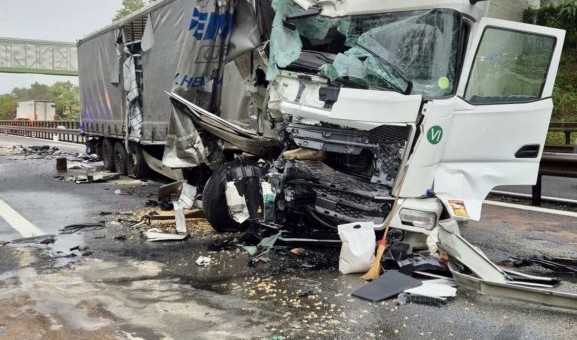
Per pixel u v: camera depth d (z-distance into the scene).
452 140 5.02
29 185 10.83
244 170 5.91
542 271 5.07
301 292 4.27
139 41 10.33
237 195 5.82
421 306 3.99
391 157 4.93
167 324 3.57
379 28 5.27
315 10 5.58
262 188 5.53
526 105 5.29
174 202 7.01
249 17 6.10
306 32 5.88
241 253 5.46
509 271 4.75
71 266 4.94
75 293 4.17
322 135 5.08
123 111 11.41
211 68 6.61
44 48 38.97
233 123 6.82
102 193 9.66
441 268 4.71
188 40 6.49
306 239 5.56
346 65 5.12
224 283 4.50
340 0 5.70
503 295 4.14
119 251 5.52
